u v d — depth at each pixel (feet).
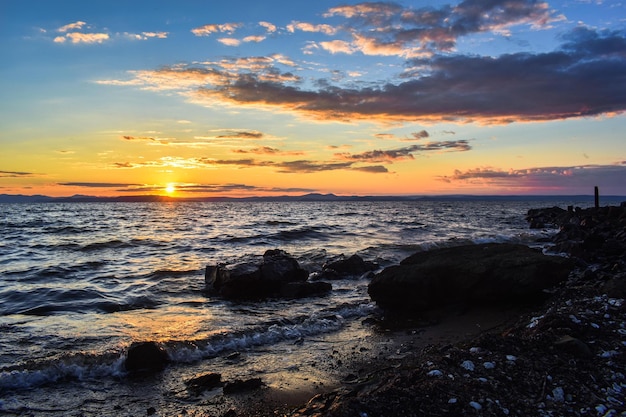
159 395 26.37
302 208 424.46
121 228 153.58
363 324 42.39
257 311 47.80
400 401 18.65
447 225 167.22
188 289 58.08
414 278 46.42
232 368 30.66
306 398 25.58
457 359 23.13
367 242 111.24
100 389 27.20
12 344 34.76
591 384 20.85
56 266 73.46
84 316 44.09
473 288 46.26
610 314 30.63
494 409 18.42
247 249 98.73
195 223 181.57
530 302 45.98
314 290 56.34
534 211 216.54
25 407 24.76
